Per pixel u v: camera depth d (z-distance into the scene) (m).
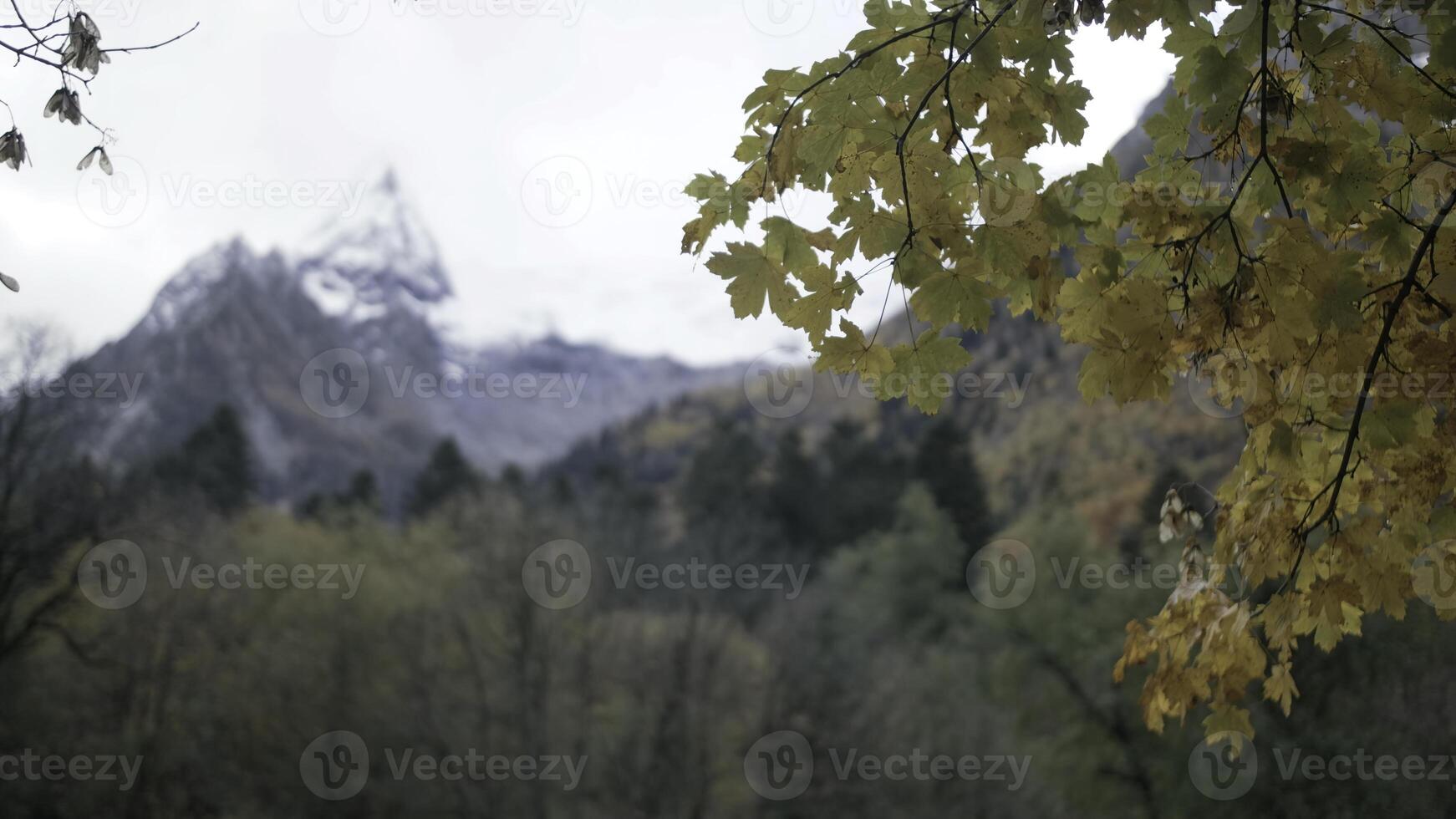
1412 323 1.96
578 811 22.70
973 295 1.73
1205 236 1.83
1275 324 1.74
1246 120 2.00
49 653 19.56
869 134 1.79
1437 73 1.90
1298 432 1.92
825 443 42.66
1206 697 2.00
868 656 24.31
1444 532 1.86
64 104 2.18
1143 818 15.06
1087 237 1.91
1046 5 1.71
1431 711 11.20
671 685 23.61
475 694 23.78
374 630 23.70
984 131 1.83
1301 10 1.87
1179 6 1.73
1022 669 17.14
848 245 1.76
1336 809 11.50
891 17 1.89
